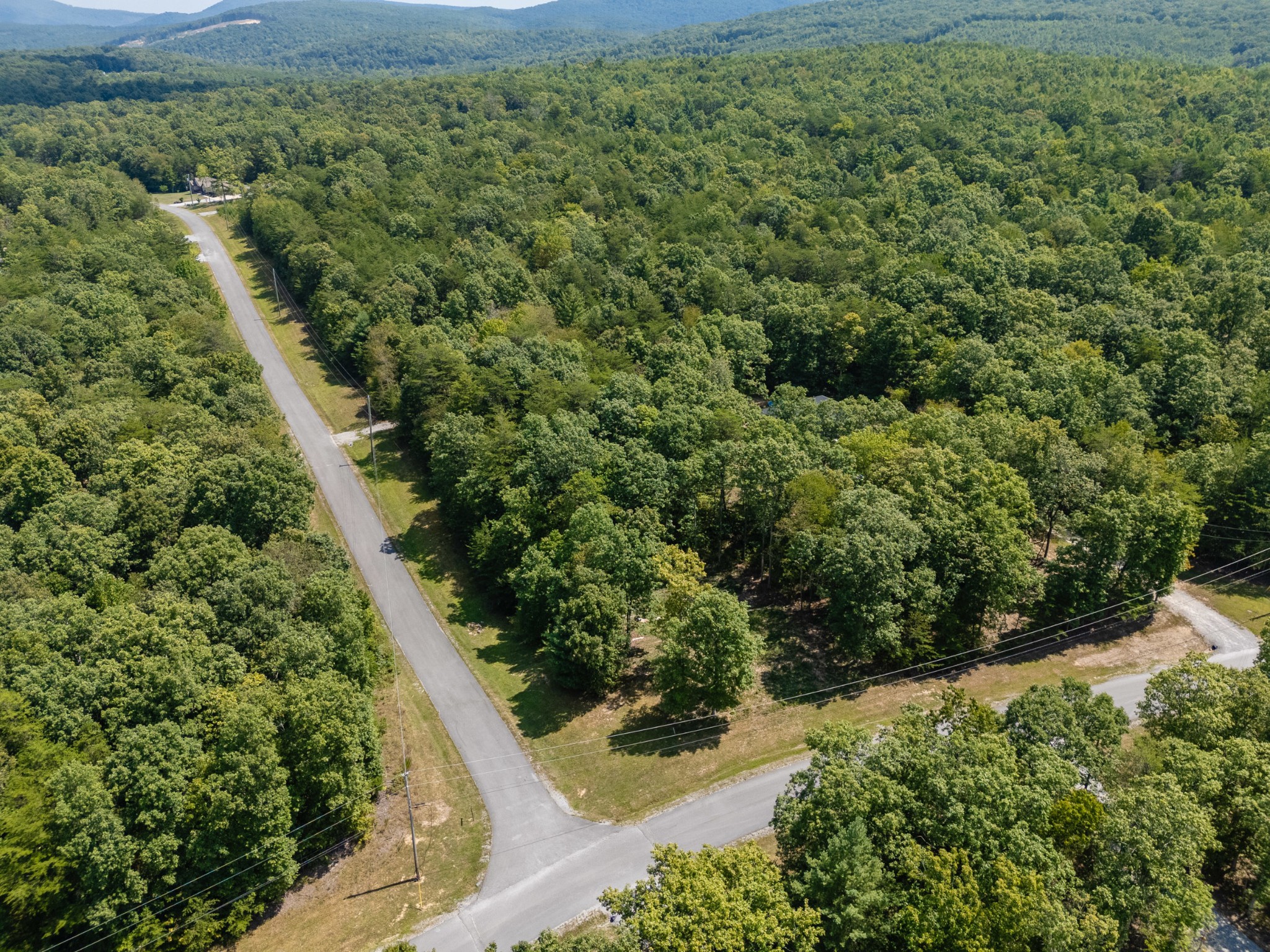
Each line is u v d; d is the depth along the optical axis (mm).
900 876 41438
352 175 182375
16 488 77125
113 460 80688
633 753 60188
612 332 117438
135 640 53438
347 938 46844
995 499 69875
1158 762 46094
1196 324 112000
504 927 47250
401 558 89125
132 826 45406
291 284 151500
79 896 43000
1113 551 68562
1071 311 120812
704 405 93875
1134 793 40844
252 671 57625
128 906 43969
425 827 54469
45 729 48062
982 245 133125
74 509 72875
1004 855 38875
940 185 170000
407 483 102062
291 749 49875
